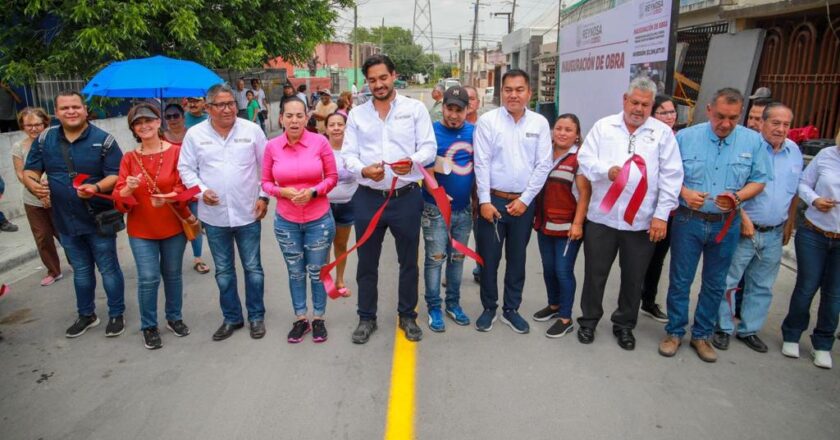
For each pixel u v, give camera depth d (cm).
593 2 1005
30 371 404
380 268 629
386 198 417
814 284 402
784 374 396
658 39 713
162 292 555
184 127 592
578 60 1074
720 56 886
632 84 394
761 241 416
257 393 370
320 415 345
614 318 441
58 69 1069
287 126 408
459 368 401
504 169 430
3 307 525
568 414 346
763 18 888
